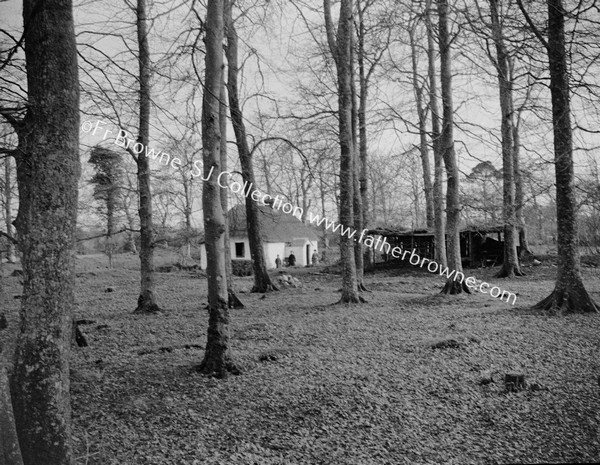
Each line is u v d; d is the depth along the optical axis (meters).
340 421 7.61
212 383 9.11
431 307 18.89
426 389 8.91
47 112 4.73
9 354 4.77
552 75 12.88
